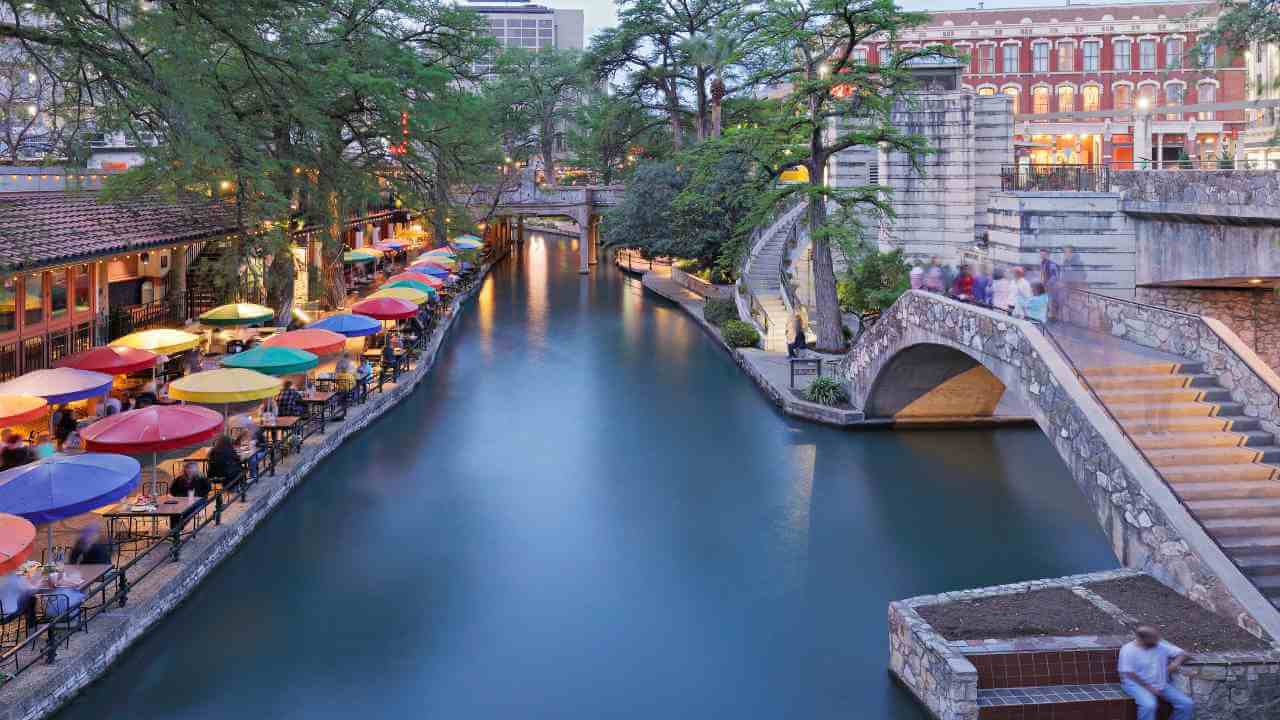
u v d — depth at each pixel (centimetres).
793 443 2545
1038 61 6047
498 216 7231
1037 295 1938
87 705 1228
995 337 1859
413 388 3241
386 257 6525
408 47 4103
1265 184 2244
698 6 6762
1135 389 1678
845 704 1248
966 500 2066
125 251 2614
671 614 1530
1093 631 1191
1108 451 1466
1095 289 2750
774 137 3419
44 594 1260
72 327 2800
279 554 1766
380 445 2527
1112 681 1138
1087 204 2733
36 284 2617
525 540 1853
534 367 3691
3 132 2730
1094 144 5938
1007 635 1195
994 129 4069
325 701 1262
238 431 2114
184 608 1527
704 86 6788
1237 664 1084
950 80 4228
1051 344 1711
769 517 1980
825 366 3322
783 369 3331
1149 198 2630
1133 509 1405
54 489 1295
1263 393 1584
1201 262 2506
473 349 4103
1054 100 6050
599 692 1294
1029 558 1736
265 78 2689
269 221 3056
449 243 6266
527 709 1252
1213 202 2386
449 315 4778
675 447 2525
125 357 2262
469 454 2453
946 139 4075
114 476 1352
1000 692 1127
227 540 1731
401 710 1247
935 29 6106
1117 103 5956
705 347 4175
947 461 2356
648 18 6806
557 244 11206
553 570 1708
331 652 1394
